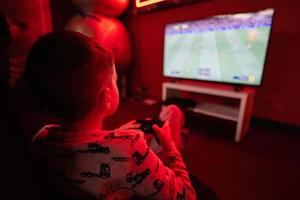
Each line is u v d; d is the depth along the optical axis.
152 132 0.56
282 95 1.93
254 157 1.54
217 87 2.00
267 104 2.04
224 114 1.84
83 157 0.36
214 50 1.94
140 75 3.30
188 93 2.55
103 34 2.67
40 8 2.74
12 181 0.30
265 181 1.28
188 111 2.25
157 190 0.38
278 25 1.83
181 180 0.45
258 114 2.12
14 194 0.29
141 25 3.02
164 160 0.49
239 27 1.75
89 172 0.36
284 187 1.22
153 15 2.79
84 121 0.38
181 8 2.46
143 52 3.12
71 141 0.36
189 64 2.17
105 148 0.36
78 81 0.33
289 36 1.79
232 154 1.58
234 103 2.19
